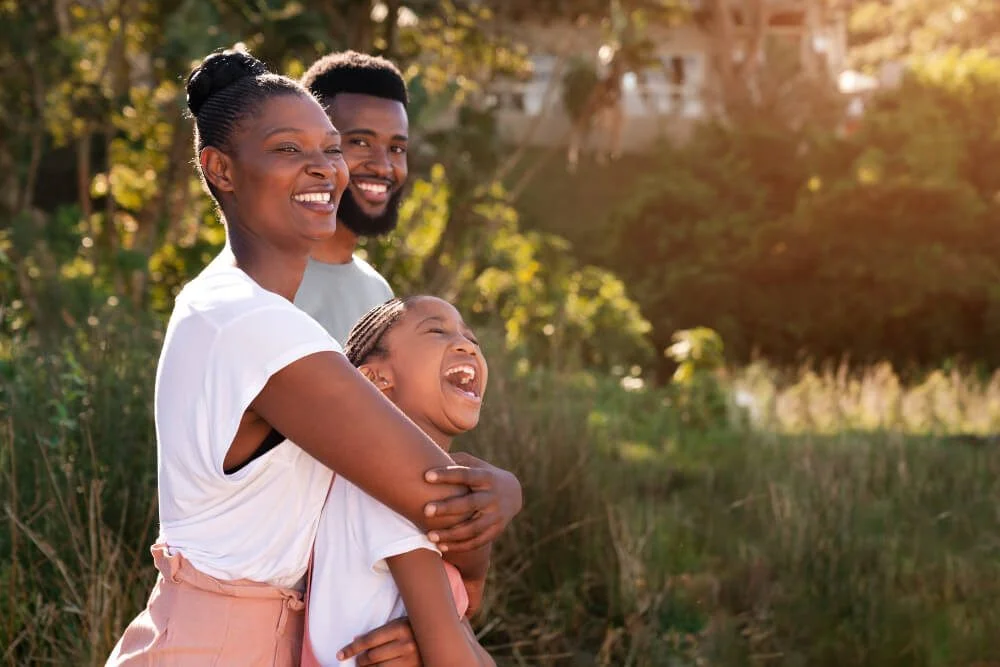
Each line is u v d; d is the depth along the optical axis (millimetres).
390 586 1949
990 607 4973
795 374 14117
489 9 14250
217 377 1882
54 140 11906
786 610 4992
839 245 17750
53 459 3910
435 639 1896
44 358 4688
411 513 1877
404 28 13141
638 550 5047
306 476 1958
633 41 14406
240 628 1926
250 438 1918
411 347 2115
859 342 17859
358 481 1873
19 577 3637
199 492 1928
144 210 11219
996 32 29375
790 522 5484
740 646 4699
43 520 3857
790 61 22531
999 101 18406
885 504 6012
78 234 10008
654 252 19422
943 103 18547
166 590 1972
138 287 9320
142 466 4188
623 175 24266
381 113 3137
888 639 4754
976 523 6000
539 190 23703
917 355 17750
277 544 1936
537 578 4988
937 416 9359
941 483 6520
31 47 10672
